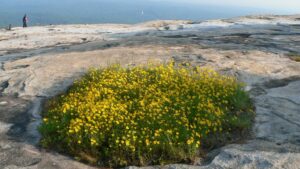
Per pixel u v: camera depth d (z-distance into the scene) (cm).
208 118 1120
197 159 981
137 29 3950
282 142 1051
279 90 1509
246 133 1120
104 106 1114
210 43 2509
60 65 1902
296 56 2111
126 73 1480
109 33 3606
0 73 1877
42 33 3803
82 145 1025
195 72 1520
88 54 2111
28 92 1577
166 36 3086
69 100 1294
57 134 1097
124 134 1019
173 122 1075
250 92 1479
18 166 966
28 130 1206
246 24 3856
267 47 2384
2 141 1118
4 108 1412
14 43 3209
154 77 1448
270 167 913
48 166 965
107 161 984
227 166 930
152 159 976
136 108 1164
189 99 1223
